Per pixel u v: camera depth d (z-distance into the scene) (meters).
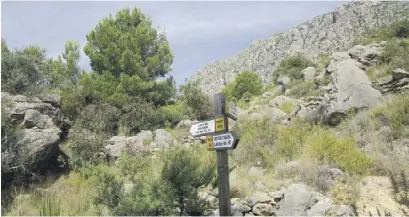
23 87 11.59
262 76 67.81
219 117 5.27
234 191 6.20
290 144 7.99
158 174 6.92
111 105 14.32
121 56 16.08
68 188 7.59
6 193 7.32
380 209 5.20
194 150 9.78
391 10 56.81
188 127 14.36
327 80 13.24
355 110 9.47
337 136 8.34
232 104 5.47
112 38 16.45
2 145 7.26
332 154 6.97
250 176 7.02
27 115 9.84
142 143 11.09
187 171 5.52
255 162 7.97
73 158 9.99
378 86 10.57
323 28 70.25
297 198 5.36
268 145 8.59
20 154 7.83
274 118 11.28
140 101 15.08
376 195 5.63
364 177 6.36
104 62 16.08
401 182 5.66
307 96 13.29
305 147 7.52
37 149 8.90
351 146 7.18
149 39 17.50
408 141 7.18
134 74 16.30
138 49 16.81
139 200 5.33
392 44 12.94
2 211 6.25
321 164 6.73
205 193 6.22
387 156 6.76
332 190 5.83
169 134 12.26
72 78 18.16
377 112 8.81
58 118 11.84
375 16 58.88
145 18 18.38
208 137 5.44
